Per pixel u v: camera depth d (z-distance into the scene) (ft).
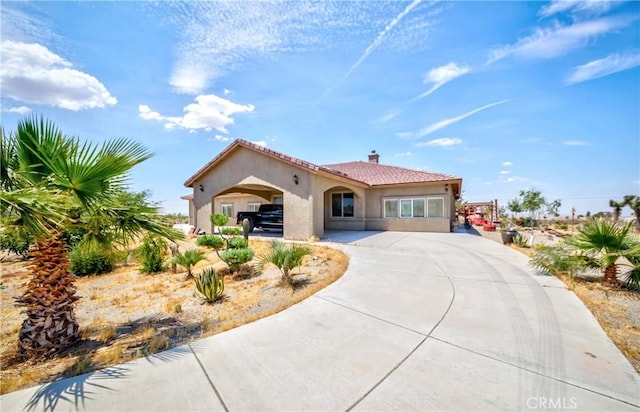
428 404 8.32
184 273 30.73
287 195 47.78
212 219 45.65
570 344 11.93
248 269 29.17
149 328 16.10
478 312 15.56
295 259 23.06
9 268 34.45
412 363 10.54
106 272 32.04
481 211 103.76
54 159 11.57
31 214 10.28
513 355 11.07
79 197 12.23
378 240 45.93
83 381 9.70
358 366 10.38
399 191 61.82
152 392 9.03
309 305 16.85
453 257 31.40
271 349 11.74
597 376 9.66
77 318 18.71
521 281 21.79
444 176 58.44
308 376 9.82
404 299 17.75
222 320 16.93
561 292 19.06
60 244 13.74
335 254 33.50
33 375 10.88
